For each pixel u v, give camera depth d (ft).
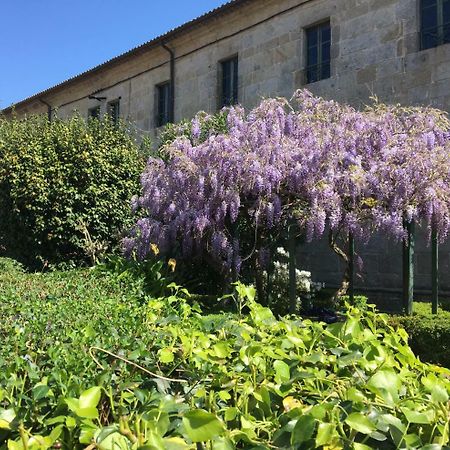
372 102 35.24
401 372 6.54
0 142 36.22
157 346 8.38
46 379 6.57
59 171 32.53
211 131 24.57
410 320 17.99
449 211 20.26
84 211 32.83
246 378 6.45
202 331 9.04
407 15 34.06
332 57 37.81
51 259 32.76
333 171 20.13
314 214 19.54
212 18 45.55
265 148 20.76
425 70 33.12
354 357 6.70
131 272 22.48
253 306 8.80
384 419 5.32
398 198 19.79
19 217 32.63
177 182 21.91
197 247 22.86
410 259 20.40
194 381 6.86
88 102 63.16
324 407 5.32
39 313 12.84
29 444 5.03
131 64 56.39
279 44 41.60
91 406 5.29
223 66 47.42
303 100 24.17
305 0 39.73
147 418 5.41
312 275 36.91
